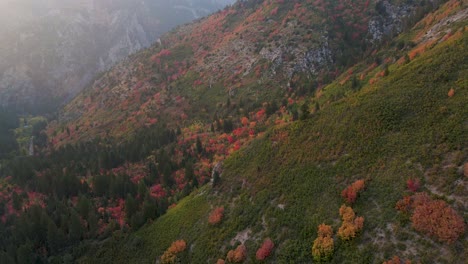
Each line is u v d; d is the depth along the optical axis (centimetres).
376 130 6278
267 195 6725
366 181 5525
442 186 4697
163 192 10650
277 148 7700
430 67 6894
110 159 13475
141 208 9556
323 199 5828
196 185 10000
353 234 4850
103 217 9781
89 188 11625
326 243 4969
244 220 6606
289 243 5538
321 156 6638
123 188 10969
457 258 3912
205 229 7088
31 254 8406
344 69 13638
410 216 4619
